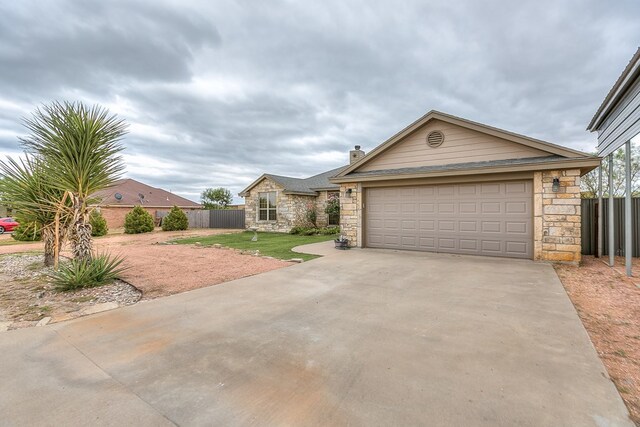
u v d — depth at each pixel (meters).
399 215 9.49
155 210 26.92
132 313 4.00
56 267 5.39
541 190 7.29
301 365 2.62
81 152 5.29
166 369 2.57
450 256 8.22
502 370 2.48
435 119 9.23
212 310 4.11
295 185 18.72
